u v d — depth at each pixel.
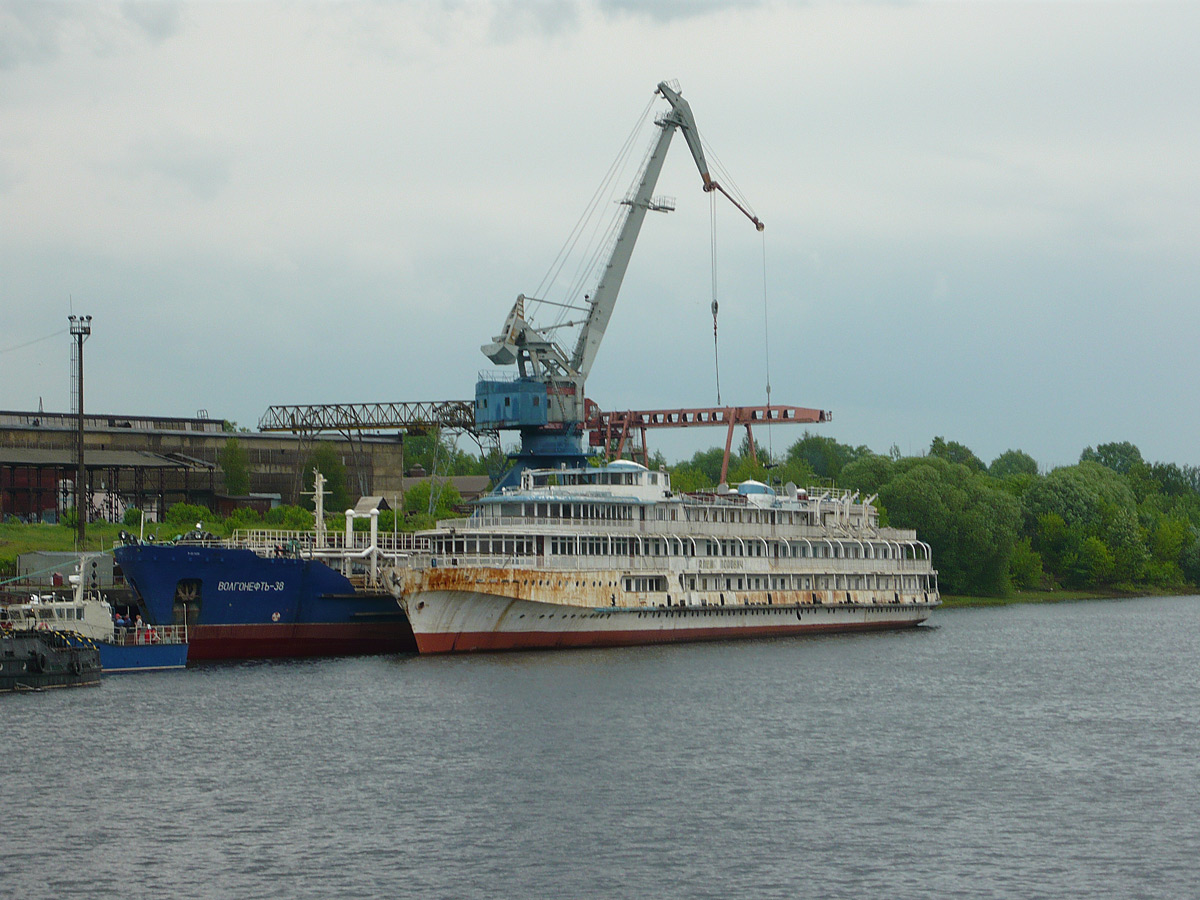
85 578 161.38
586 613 152.75
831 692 127.19
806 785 90.50
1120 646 176.75
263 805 84.88
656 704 117.81
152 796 86.75
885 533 199.62
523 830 80.19
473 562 148.88
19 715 111.88
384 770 93.31
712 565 166.50
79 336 188.12
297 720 109.75
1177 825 82.06
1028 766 96.88
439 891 70.56
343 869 73.50
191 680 131.00
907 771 94.81
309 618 151.00
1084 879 72.50
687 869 73.81
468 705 116.25
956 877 72.75
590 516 157.75
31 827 80.38
